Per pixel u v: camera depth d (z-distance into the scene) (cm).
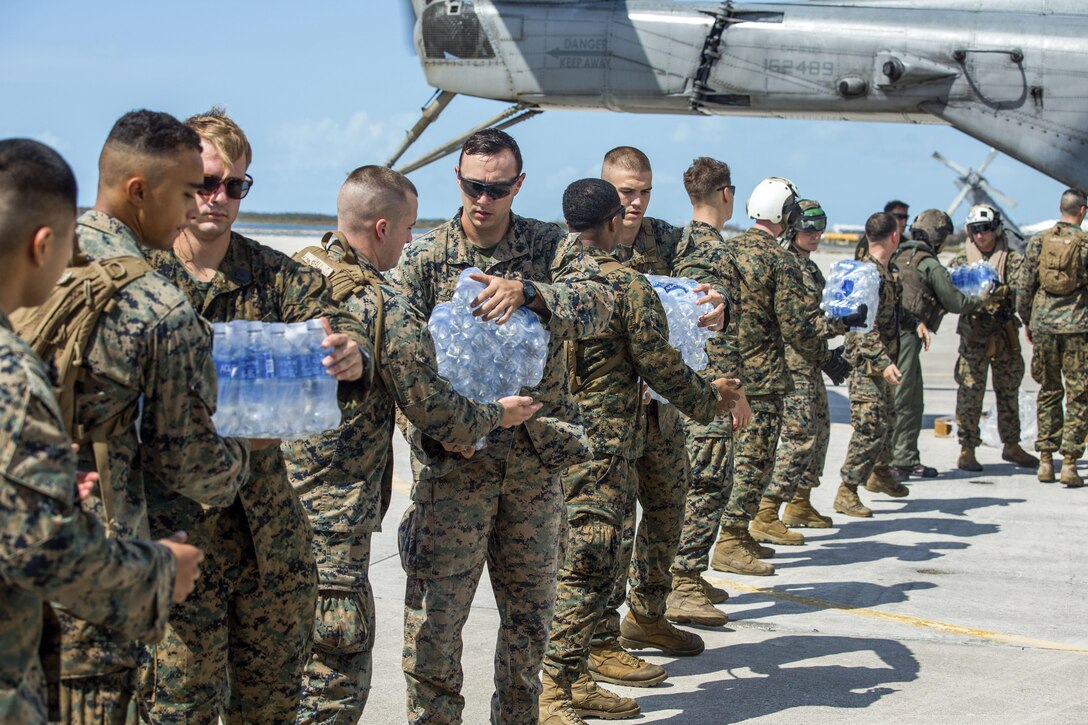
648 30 1288
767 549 650
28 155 183
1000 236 895
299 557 274
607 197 391
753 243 559
